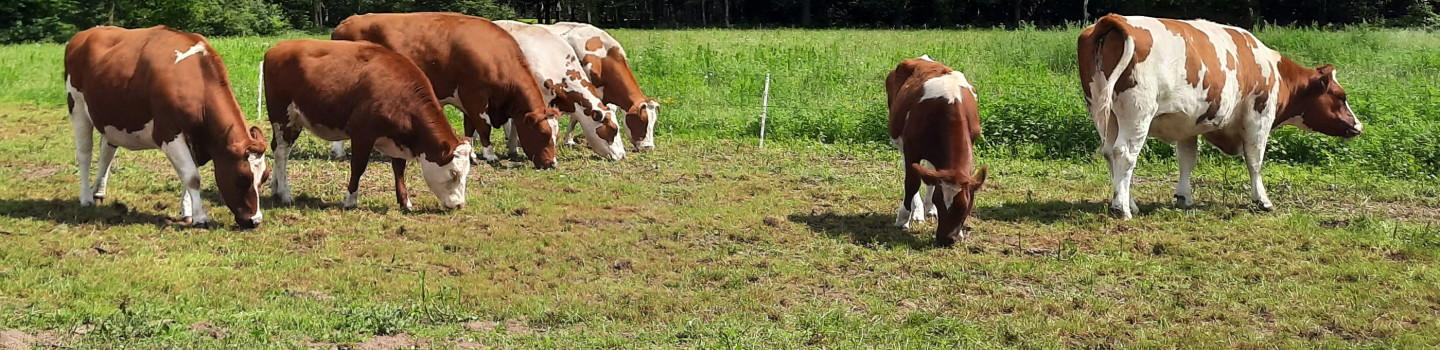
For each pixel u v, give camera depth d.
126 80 8.37
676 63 22.12
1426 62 20.03
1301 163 12.49
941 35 35.25
